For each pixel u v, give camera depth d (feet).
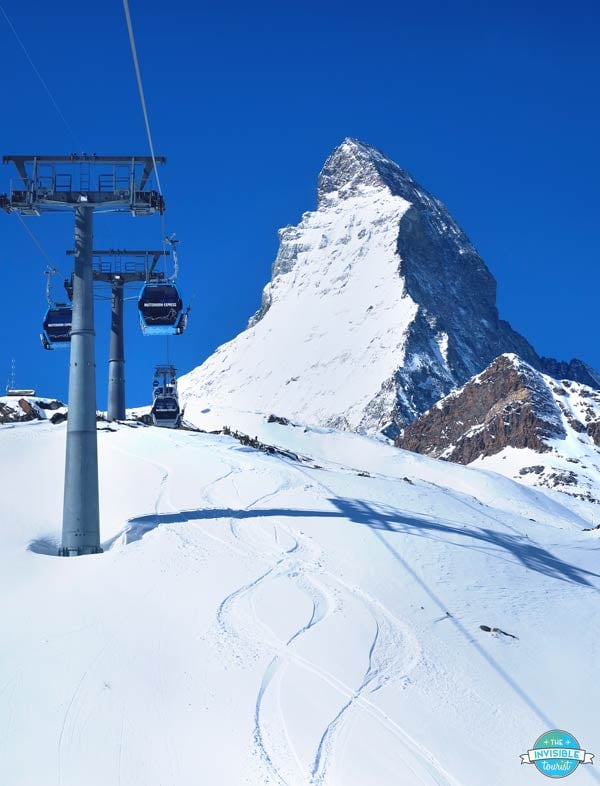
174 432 161.07
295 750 58.70
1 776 54.44
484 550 108.99
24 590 81.35
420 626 81.05
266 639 73.61
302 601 81.97
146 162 99.40
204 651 70.23
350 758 58.75
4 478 116.78
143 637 71.82
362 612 81.56
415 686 69.97
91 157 99.86
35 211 99.86
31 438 140.46
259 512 108.47
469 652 77.92
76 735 58.75
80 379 97.04
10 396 188.55
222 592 81.92
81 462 95.45
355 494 125.70
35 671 66.03
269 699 64.34
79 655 68.54
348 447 312.09
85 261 99.45
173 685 65.21
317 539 100.32
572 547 127.34
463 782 58.90
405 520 114.21
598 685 76.84
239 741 59.06
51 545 98.37
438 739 63.31
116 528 102.47
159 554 90.89
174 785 54.44
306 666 69.82
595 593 101.60
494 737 65.41
